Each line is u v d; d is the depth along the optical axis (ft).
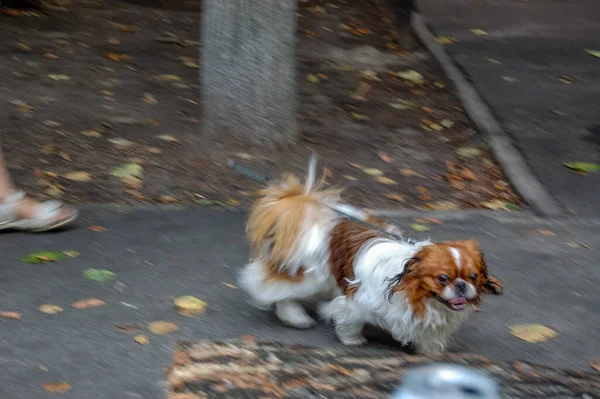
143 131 27.99
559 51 39.52
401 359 15.29
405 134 29.45
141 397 13.85
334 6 47.03
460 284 13.89
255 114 26.21
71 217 20.98
